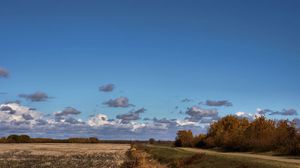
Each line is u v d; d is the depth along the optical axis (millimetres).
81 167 68938
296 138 71875
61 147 175375
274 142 80688
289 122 78875
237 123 128875
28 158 92688
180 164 58312
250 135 95812
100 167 68562
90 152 124688
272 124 96938
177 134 160625
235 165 44281
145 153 99875
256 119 98562
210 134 137375
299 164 42156
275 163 42000
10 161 82750
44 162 80438
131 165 67562
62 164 75375
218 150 105375
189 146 151625
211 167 48250
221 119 134375
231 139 101688
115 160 85688
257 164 41344
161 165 64938
